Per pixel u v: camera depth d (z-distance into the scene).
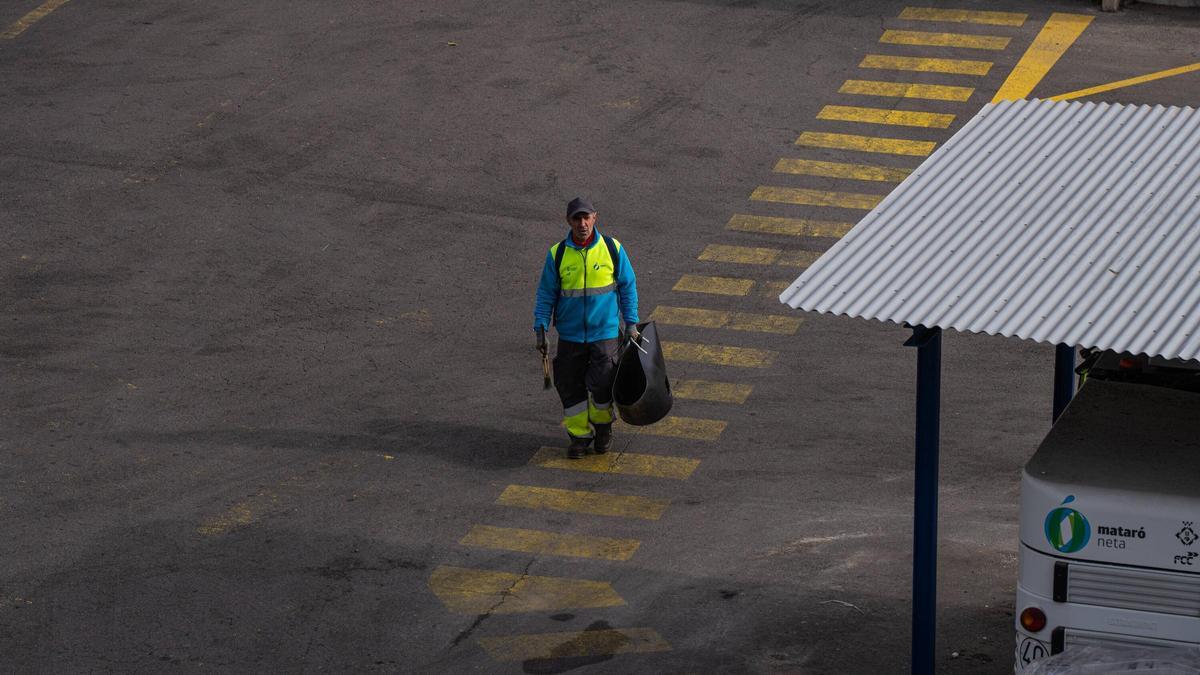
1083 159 16.45
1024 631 13.88
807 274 14.01
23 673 16.58
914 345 13.56
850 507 20.67
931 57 37.06
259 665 16.83
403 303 27.33
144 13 41.00
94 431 22.78
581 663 16.86
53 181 32.03
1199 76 35.56
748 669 16.70
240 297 27.52
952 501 20.83
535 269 28.56
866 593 18.34
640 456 22.23
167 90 36.28
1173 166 16.09
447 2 41.34
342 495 20.97
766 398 24.06
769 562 19.17
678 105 35.00
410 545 19.64
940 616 17.81
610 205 30.73
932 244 14.46
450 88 36.09
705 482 21.45
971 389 24.41
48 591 18.36
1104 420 14.77
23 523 20.03
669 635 17.45
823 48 37.72
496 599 18.33
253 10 41.12
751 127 33.88
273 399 23.94
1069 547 13.46
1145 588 13.30
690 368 25.05
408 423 23.20
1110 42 37.72
